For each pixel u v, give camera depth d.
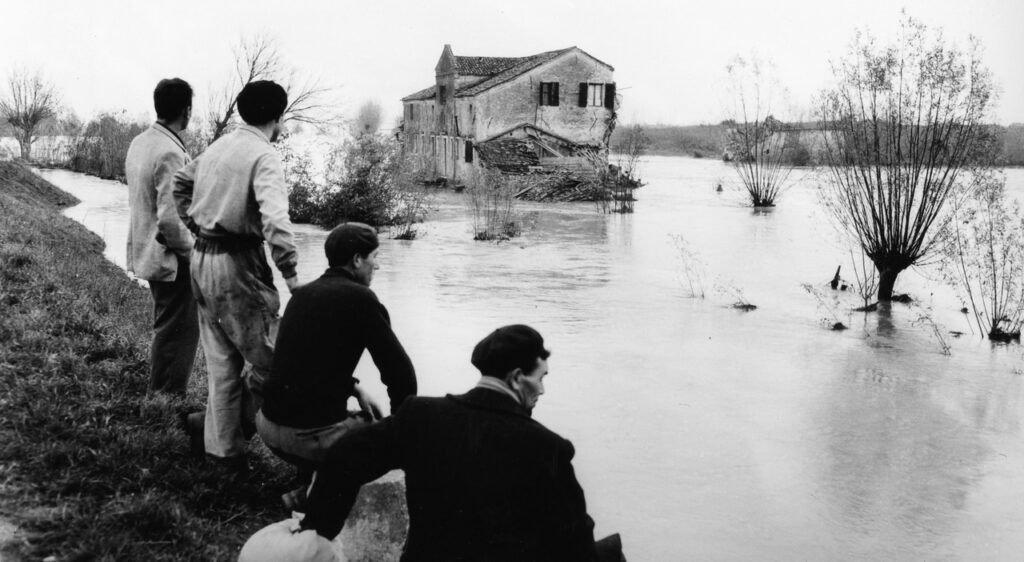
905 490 9.62
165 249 5.75
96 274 12.26
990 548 8.21
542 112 56.59
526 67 55.84
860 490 9.59
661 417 11.90
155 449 5.07
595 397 12.73
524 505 2.91
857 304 20.70
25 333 6.75
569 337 16.52
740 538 8.25
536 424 3.01
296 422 3.98
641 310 19.25
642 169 82.50
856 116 21.50
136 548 4.06
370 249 4.11
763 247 30.22
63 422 5.18
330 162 35.56
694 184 63.19
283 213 4.34
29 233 13.27
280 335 4.05
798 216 41.69
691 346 16.03
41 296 8.20
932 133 20.41
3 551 3.85
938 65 20.16
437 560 2.93
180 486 4.76
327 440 4.00
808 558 7.83
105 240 22.77
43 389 5.63
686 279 23.52
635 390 13.14
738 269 25.45
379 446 3.08
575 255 27.92
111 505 4.38
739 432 11.40
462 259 26.69
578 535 2.92
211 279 4.58
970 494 9.54
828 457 10.59
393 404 4.02
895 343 16.86
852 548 8.12
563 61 56.44
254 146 4.55
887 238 21.12
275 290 4.79
